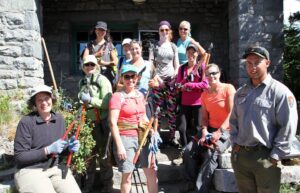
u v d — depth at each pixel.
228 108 4.48
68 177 3.88
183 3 9.04
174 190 4.94
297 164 4.91
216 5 9.08
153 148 4.27
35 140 3.80
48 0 8.63
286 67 8.72
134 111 4.25
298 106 7.54
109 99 4.68
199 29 9.12
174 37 9.10
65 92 8.66
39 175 3.72
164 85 5.50
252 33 7.42
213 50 9.09
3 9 6.74
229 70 8.48
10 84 6.73
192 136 4.93
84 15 8.85
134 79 4.29
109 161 4.38
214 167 4.54
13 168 4.95
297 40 8.73
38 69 6.95
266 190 3.33
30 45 6.79
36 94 3.83
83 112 4.49
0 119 5.91
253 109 3.34
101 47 5.71
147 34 8.97
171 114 5.67
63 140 3.81
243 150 3.42
